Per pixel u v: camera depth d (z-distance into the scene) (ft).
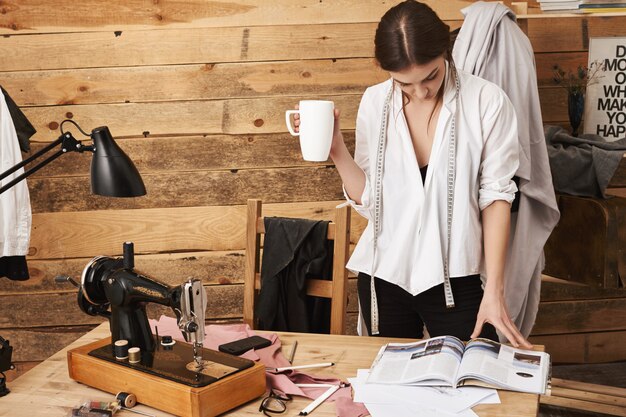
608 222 9.50
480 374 5.51
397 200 7.09
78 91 11.07
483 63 9.04
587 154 9.95
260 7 10.91
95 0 10.84
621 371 11.59
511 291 9.18
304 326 8.21
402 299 7.33
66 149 5.49
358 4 10.93
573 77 11.16
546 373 5.65
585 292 11.67
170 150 11.25
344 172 7.15
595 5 9.95
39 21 10.88
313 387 5.71
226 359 5.66
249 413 5.29
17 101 11.07
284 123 11.21
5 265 10.05
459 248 6.90
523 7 10.32
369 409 5.21
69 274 11.43
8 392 5.71
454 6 10.96
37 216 11.27
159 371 5.45
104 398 5.58
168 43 10.99
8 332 11.54
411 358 5.97
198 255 11.50
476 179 6.95
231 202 11.39
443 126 6.82
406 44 6.01
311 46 11.02
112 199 11.30
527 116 9.07
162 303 5.56
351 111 11.20
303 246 8.13
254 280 8.27
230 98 11.14
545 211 9.31
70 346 6.69
